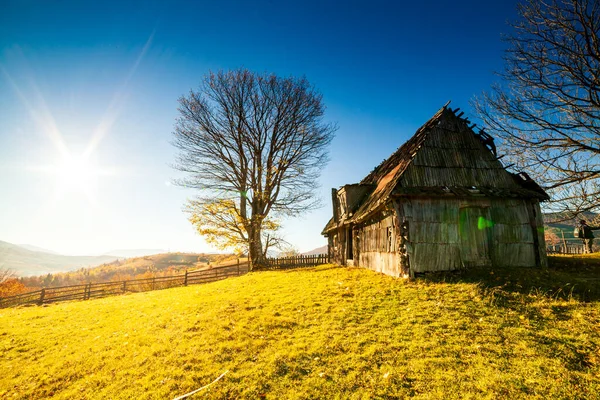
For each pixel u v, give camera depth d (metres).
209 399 5.05
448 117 14.57
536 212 13.18
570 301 7.98
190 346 7.16
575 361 5.37
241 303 10.48
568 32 9.07
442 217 12.27
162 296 15.25
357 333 7.13
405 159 14.46
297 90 26.45
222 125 25.20
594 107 8.99
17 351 8.09
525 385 4.76
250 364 6.13
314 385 5.24
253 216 25.22
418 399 4.65
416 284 10.53
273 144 27.08
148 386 5.61
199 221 23.55
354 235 17.28
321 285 12.30
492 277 10.48
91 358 7.12
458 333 6.68
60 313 12.75
